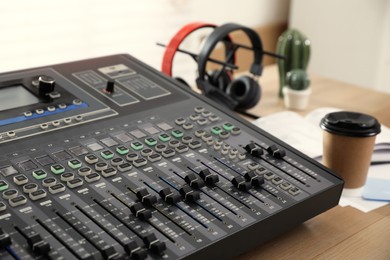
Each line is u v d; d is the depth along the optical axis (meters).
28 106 0.90
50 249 0.63
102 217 0.70
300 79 1.30
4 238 0.63
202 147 0.87
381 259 0.78
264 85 1.47
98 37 2.03
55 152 0.80
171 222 0.71
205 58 1.15
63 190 0.73
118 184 0.76
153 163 0.81
